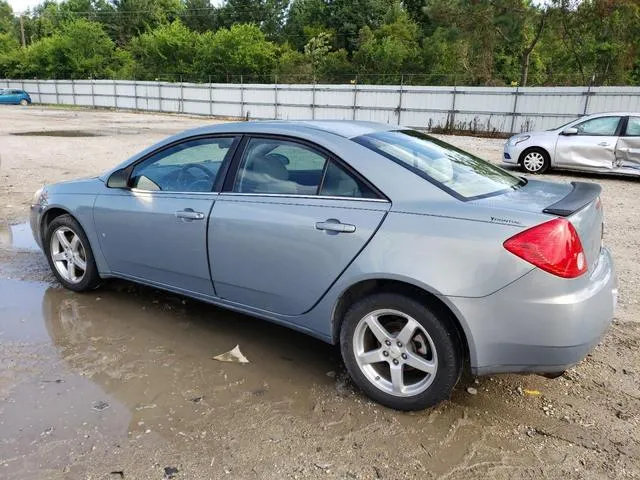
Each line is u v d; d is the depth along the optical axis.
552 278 2.62
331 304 3.16
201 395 3.16
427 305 2.85
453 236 2.76
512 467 2.60
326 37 54.53
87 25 59.81
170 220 3.81
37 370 3.38
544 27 33.66
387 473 2.55
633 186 11.42
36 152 14.58
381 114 29.27
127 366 3.46
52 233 4.69
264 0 70.62
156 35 56.94
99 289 4.79
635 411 3.08
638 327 4.21
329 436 2.82
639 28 31.09
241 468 2.56
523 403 3.15
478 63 37.59
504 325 2.70
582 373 3.50
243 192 3.54
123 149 15.56
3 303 4.45
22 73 62.31
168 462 2.59
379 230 2.94
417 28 54.72
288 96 32.75
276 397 3.16
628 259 6.07
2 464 2.53
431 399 2.92
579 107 23.47
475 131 26.50
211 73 53.62
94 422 2.87
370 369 3.13
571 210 2.74
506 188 3.31
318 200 3.20
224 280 3.64
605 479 2.53
